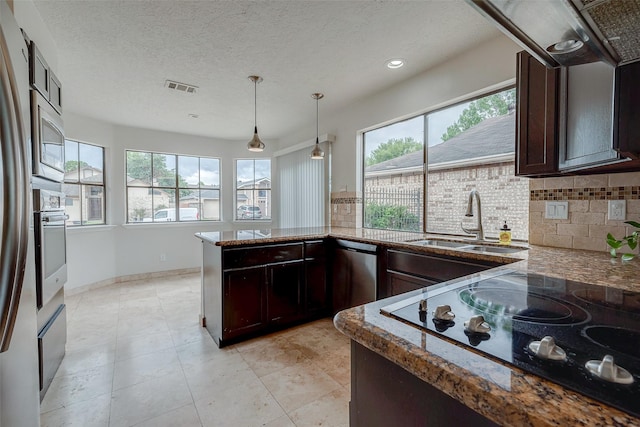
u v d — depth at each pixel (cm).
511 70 220
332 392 180
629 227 161
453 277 196
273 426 152
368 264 257
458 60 253
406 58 256
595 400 41
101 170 430
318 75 287
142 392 179
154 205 482
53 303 203
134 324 283
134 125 446
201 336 257
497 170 245
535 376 47
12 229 83
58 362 202
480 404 44
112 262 437
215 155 533
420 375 53
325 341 248
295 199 477
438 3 188
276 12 194
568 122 145
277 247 262
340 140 388
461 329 65
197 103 356
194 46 233
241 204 554
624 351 54
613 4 64
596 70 122
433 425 57
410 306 79
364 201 370
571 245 184
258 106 369
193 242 514
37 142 163
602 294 90
